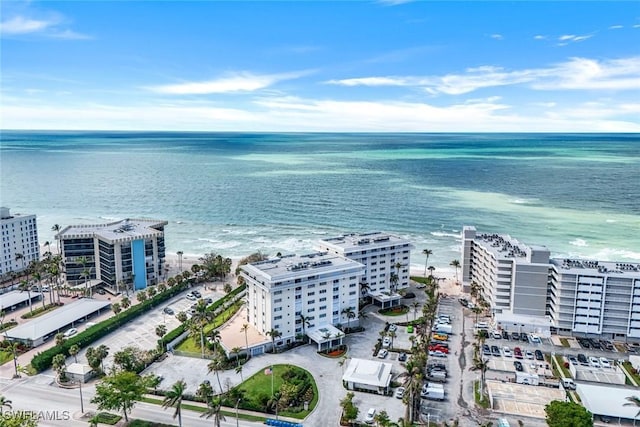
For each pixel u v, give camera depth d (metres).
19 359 152.12
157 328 160.00
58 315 179.25
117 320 176.50
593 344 166.88
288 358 153.25
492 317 188.75
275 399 120.06
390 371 140.12
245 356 153.12
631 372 147.00
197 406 126.44
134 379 119.06
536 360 154.88
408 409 118.12
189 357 153.38
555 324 175.12
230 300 199.62
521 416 123.12
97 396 118.31
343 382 138.00
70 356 153.38
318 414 123.19
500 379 142.88
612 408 121.56
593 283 168.50
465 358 155.88
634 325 167.88
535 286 178.88
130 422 118.31
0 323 176.50
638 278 164.88
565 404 111.31
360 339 168.62
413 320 185.25
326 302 171.75
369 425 117.88
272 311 158.75
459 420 121.25
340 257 186.88
